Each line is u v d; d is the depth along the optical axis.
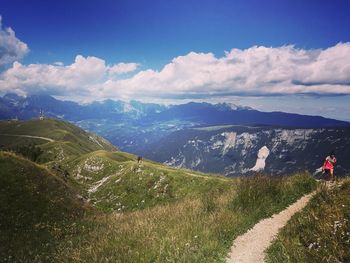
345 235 13.48
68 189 39.22
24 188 33.34
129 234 17.38
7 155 36.88
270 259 14.40
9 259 19.25
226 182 95.38
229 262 14.50
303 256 13.27
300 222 17.03
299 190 24.22
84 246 17.36
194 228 17.33
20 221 28.72
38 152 92.44
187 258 13.99
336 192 20.12
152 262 14.11
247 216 19.94
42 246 21.81
